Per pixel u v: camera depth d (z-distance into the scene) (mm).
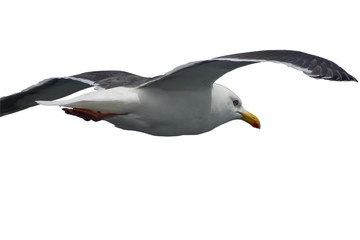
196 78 14258
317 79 12750
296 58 13023
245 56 13172
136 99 14117
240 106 15836
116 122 14367
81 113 13844
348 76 12969
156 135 14922
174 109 14430
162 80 14008
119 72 15844
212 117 15109
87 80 15203
